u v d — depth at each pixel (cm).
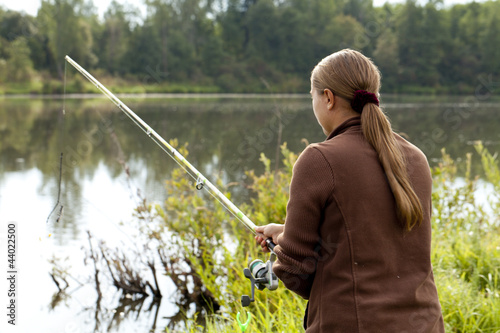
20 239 529
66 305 427
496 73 4591
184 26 4941
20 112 2170
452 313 316
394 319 150
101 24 4538
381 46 4316
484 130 1688
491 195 672
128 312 428
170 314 433
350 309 151
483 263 396
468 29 4744
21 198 696
